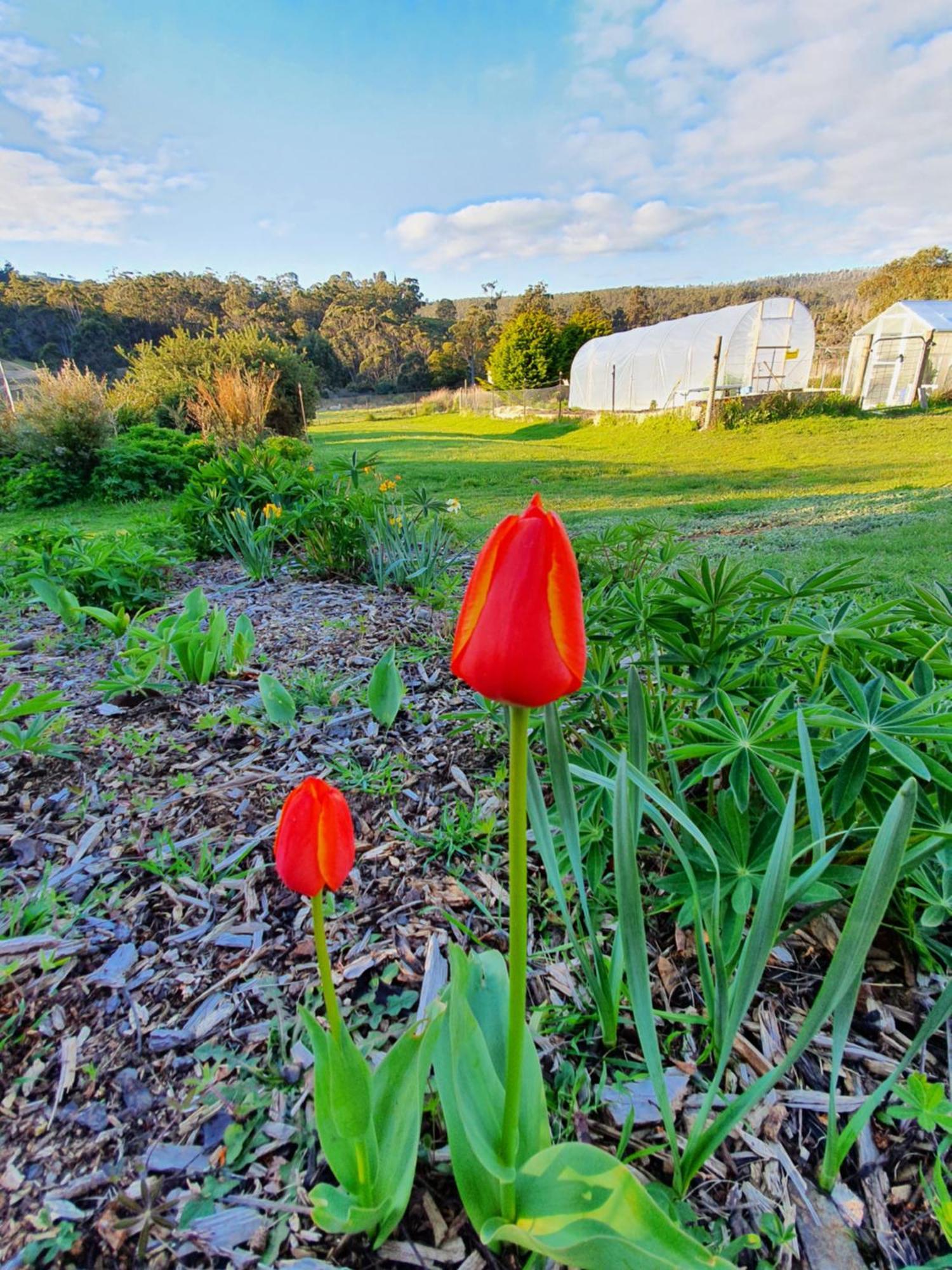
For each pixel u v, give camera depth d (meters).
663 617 1.89
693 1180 0.98
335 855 0.75
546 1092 1.11
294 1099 1.10
